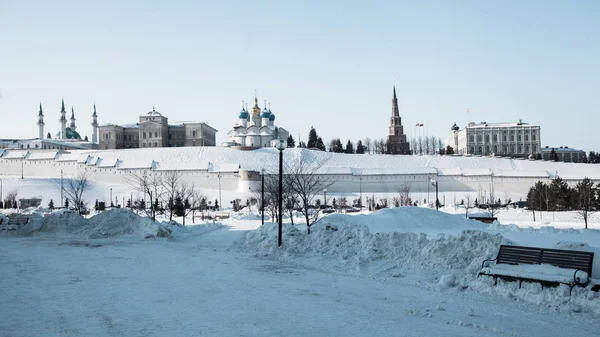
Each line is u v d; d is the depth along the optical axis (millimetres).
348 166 142250
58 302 13930
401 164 147250
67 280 17375
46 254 24875
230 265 20766
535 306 13320
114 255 24250
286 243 24109
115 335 10672
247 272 18984
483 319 12000
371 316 12258
